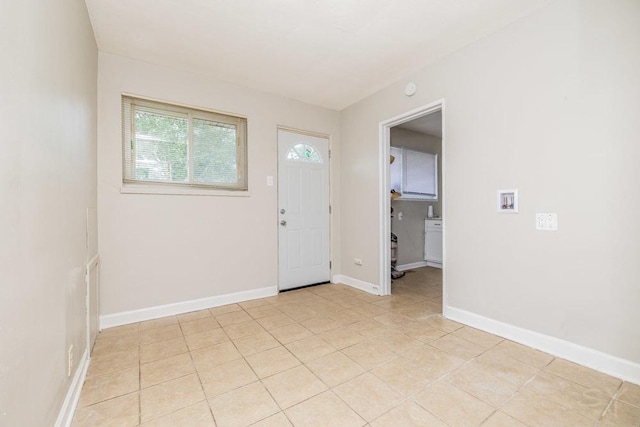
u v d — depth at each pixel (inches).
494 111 90.2
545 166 79.0
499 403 58.5
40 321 41.8
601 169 69.5
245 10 79.5
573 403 58.2
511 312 87.0
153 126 109.8
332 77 121.0
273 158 137.0
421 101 113.9
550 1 76.6
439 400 59.6
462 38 93.7
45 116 44.8
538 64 80.1
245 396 61.5
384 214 136.5
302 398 60.7
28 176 38.3
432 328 96.7
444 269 106.3
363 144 145.1
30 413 38.2
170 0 75.3
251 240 129.9
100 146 97.5
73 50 63.0
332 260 159.3
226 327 98.6
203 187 120.0
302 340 88.3
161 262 108.5
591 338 71.3
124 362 75.5
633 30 64.7
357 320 104.2
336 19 83.8
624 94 66.0
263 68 112.7
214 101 120.6
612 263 68.1
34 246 39.9
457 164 101.0
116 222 100.2
